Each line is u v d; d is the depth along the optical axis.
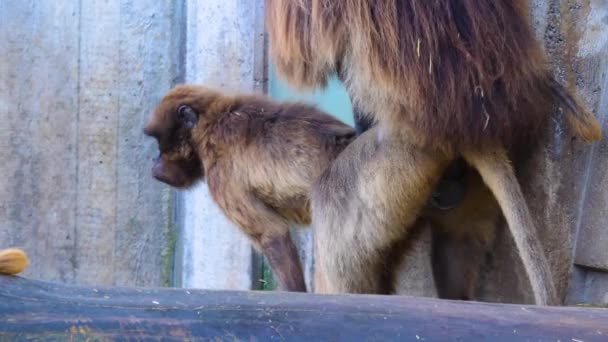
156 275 8.13
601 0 5.22
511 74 4.89
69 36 7.88
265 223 5.98
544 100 5.16
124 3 7.84
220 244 7.62
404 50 4.82
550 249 5.52
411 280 6.41
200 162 6.39
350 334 3.62
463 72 4.80
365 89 4.98
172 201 8.06
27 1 7.87
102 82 7.91
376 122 5.17
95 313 3.60
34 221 8.08
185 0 7.84
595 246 5.28
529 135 5.33
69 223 8.09
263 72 7.42
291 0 5.18
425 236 6.22
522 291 5.78
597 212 5.27
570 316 3.66
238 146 6.02
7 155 8.00
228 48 7.43
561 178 5.44
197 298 3.73
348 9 4.93
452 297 5.95
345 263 5.18
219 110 6.19
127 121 7.94
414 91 4.81
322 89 5.31
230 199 6.05
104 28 7.86
